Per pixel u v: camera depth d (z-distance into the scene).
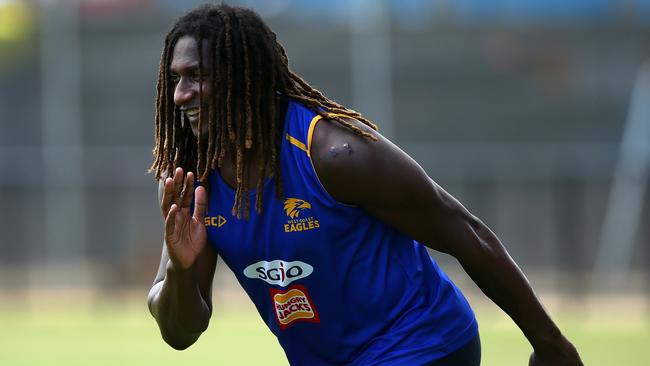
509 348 44.34
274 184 13.05
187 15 13.22
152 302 14.05
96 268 73.62
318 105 13.16
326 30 73.19
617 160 72.50
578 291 71.44
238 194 13.10
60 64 74.25
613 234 71.94
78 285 73.38
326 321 13.68
